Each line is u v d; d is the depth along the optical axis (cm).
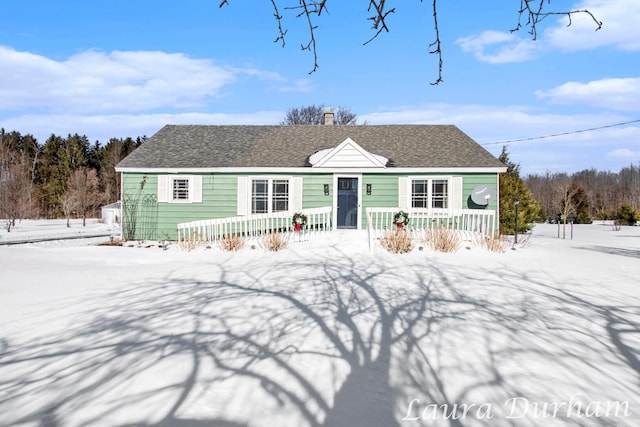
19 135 5619
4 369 393
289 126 2123
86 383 361
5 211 2705
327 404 327
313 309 598
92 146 6119
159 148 1875
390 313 584
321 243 1389
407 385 364
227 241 1352
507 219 2225
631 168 7025
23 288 748
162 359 413
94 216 4341
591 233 2720
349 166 1675
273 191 1728
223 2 270
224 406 321
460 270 955
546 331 515
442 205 1681
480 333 503
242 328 512
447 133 1988
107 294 700
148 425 294
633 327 536
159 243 1562
